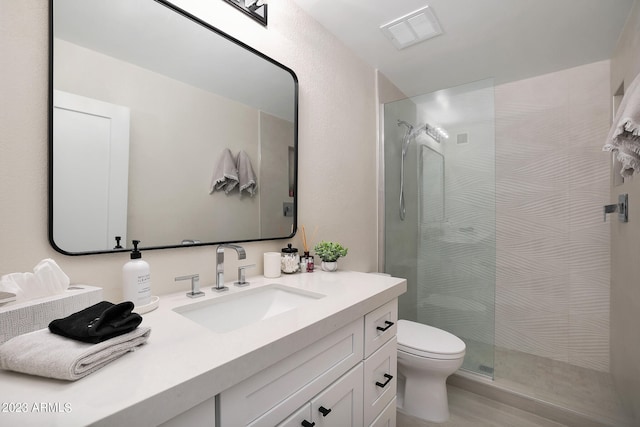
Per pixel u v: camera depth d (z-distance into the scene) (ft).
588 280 7.32
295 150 5.03
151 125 3.28
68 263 2.72
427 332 5.95
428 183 7.38
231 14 4.14
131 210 3.11
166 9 3.44
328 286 3.93
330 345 2.92
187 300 3.22
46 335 1.87
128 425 1.44
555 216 7.73
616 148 3.66
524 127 8.15
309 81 5.44
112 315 1.97
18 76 2.48
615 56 6.59
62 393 1.55
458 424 5.47
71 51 2.76
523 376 6.75
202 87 3.76
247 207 4.26
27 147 2.52
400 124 7.66
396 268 7.72
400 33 6.11
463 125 6.96
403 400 5.91
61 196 2.67
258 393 2.19
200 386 1.75
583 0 5.12
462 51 6.75
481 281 6.80
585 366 7.27
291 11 5.11
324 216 5.80
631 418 5.25
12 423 1.31
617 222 6.37
